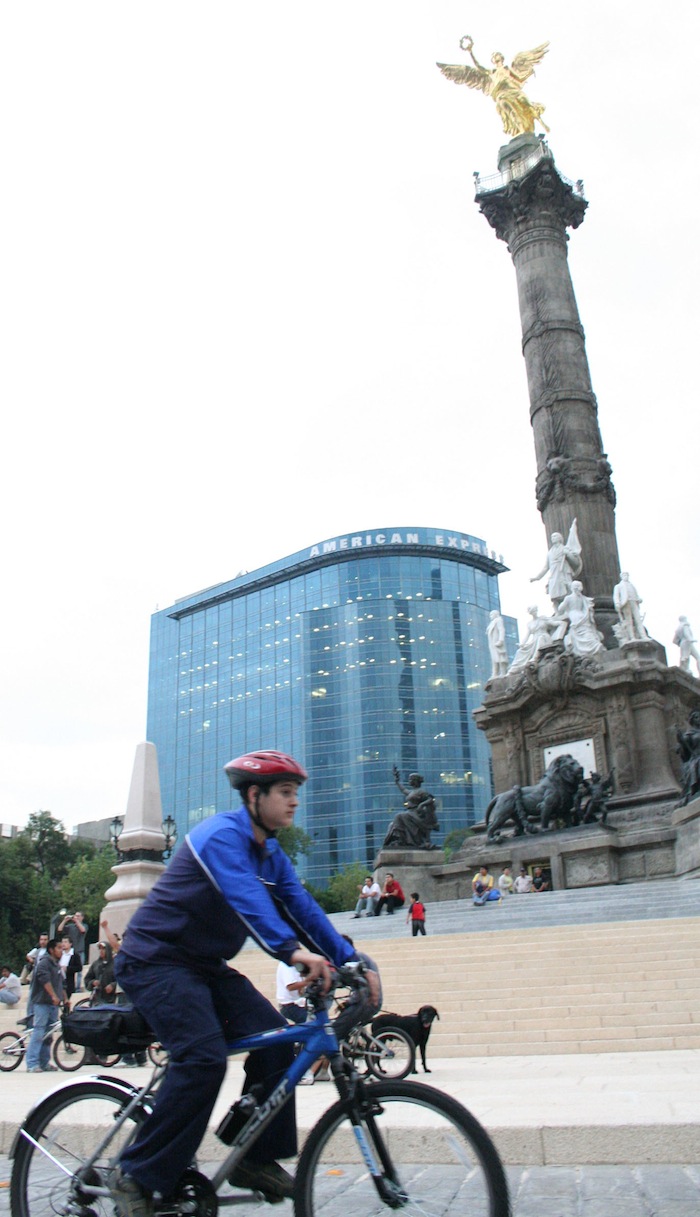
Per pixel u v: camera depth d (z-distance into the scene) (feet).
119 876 83.97
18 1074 56.95
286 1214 20.03
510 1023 59.47
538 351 170.60
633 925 75.77
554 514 161.89
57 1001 57.77
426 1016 45.21
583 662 143.74
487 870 133.59
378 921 108.78
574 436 163.12
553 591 154.40
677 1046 53.47
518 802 134.62
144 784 87.76
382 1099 15.79
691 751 123.44
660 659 143.74
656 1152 23.91
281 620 509.35
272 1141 16.05
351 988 16.19
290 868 17.44
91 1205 16.30
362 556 493.36
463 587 500.33
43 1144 17.20
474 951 75.51
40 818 330.34
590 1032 56.54
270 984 77.77
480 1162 14.84
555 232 179.73
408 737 456.86
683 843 116.26
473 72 197.77
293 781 16.79
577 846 124.67
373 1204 15.38
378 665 467.93
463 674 479.00
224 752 506.07
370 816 442.50
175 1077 15.16
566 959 69.05
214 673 527.81
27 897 277.03
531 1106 29.81
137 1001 15.87
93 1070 57.06
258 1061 16.40
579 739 144.56
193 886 16.06
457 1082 40.96
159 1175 14.99
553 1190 21.75
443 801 449.06
